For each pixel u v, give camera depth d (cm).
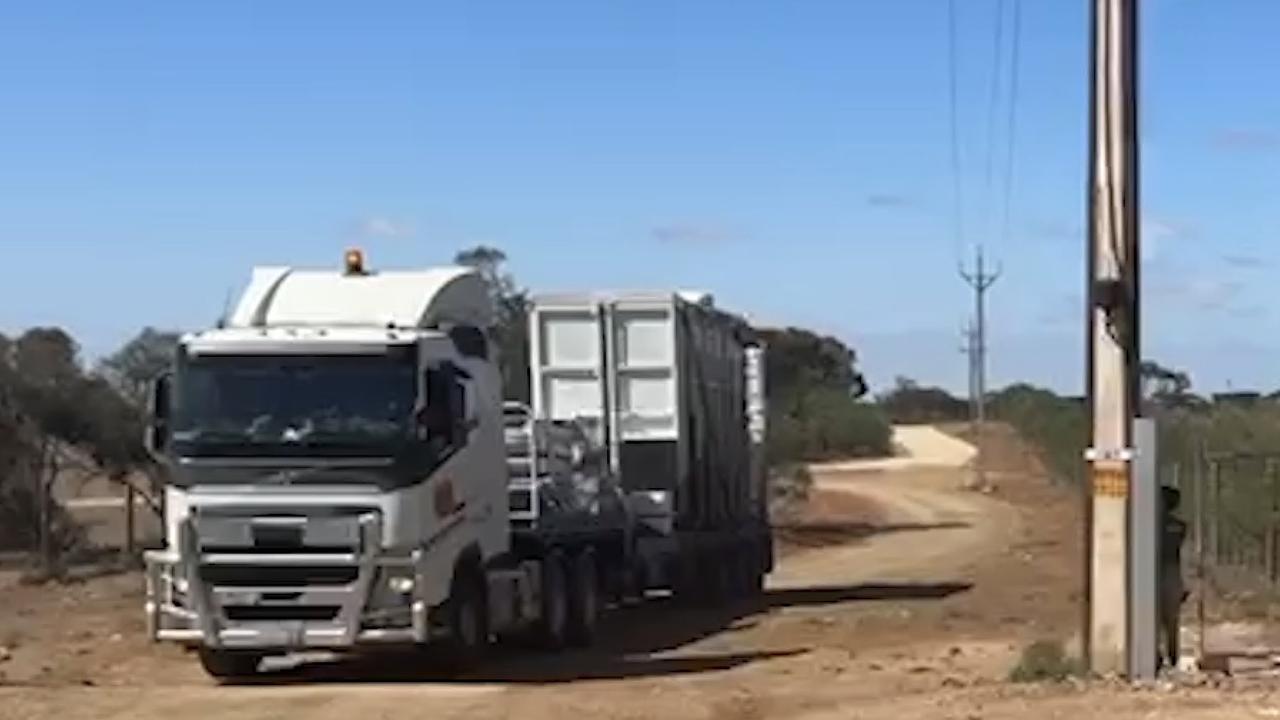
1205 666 1927
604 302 3120
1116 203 1798
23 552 4291
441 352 2072
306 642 1972
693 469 3180
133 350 4475
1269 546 2769
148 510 5194
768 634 2708
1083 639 1894
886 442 12312
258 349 2003
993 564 4438
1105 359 1817
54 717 1798
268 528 1970
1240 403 4188
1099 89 1800
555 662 2330
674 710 1792
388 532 1970
